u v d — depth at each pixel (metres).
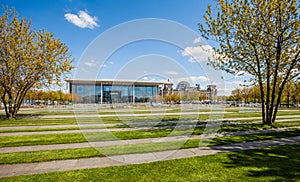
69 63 18.52
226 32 11.46
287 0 10.08
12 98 18.30
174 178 4.15
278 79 12.62
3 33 15.91
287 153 5.95
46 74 17.48
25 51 16.66
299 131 9.95
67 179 4.10
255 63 12.12
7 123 13.02
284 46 10.84
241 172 4.43
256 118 16.36
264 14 10.79
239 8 11.18
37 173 4.43
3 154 5.83
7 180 4.04
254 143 7.30
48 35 17.56
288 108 35.12
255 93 38.50
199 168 4.70
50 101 45.66
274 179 4.04
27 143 7.23
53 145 7.00
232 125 11.98
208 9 11.80
